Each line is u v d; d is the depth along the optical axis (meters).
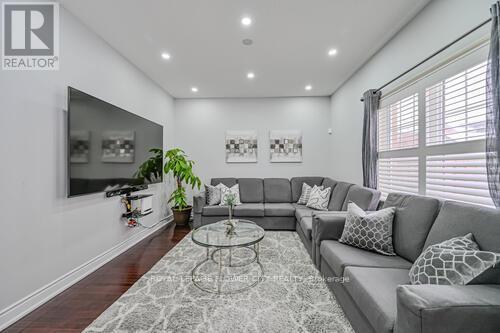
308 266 2.33
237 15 2.11
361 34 2.44
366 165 2.85
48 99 1.87
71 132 1.95
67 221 2.02
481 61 1.53
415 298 0.88
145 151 3.21
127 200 2.83
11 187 1.58
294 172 4.62
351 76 3.56
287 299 1.78
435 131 1.93
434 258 1.16
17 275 1.61
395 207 1.89
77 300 1.80
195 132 4.68
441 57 1.84
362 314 1.32
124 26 2.29
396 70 2.44
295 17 2.15
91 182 2.17
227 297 1.81
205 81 3.76
